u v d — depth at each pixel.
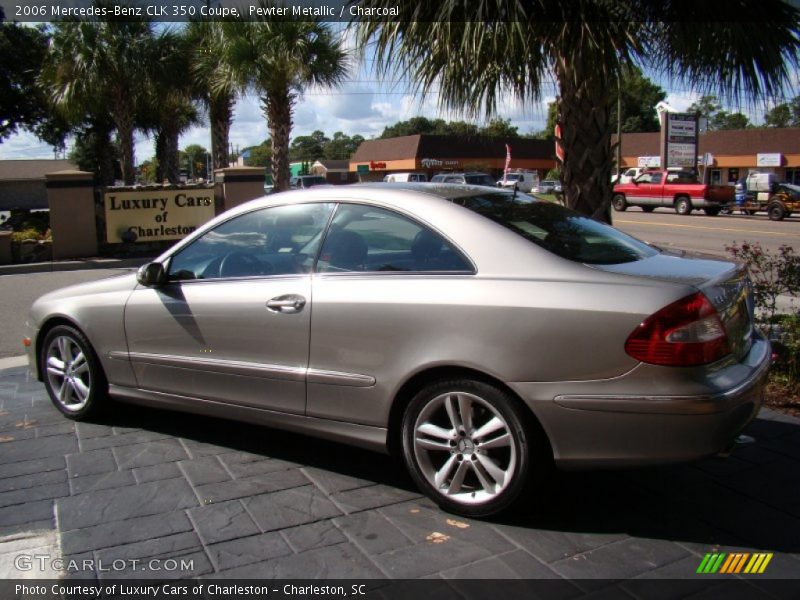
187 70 19.61
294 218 4.02
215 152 22.12
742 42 5.13
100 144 30.86
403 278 3.49
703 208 27.14
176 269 4.36
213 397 4.14
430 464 3.48
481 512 3.32
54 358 4.96
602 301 3.03
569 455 3.11
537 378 3.09
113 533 3.30
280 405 3.87
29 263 14.08
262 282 3.94
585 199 5.95
